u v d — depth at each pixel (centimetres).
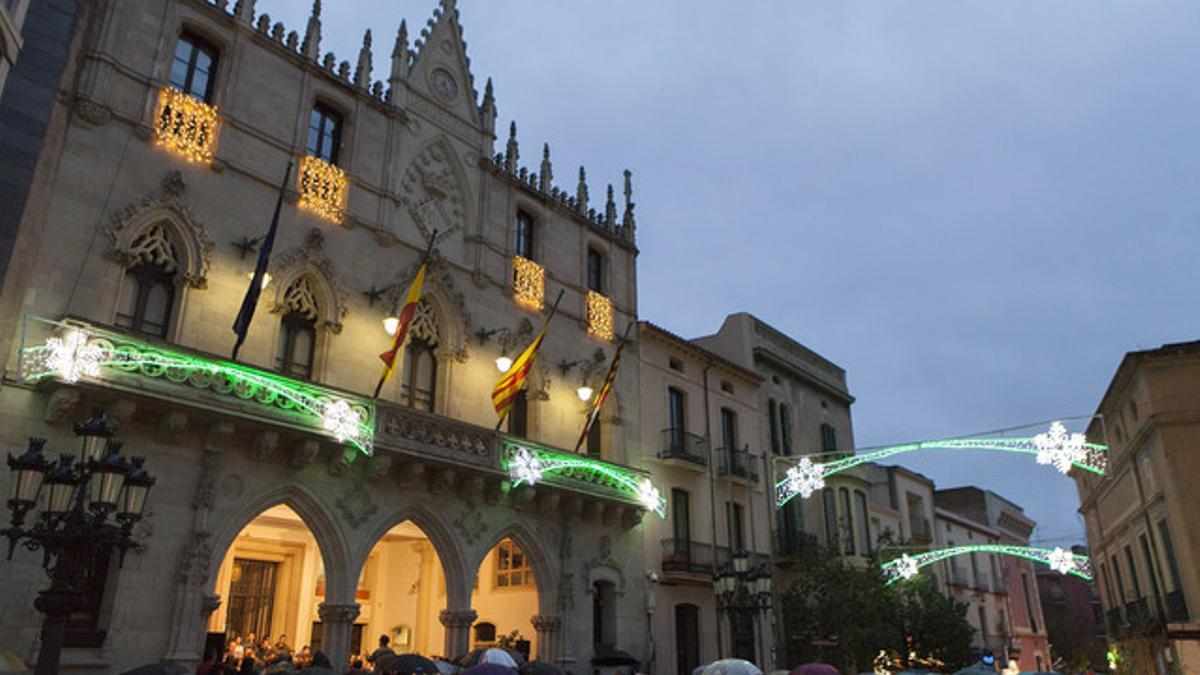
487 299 2559
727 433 3503
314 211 2141
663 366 3225
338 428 1894
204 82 2034
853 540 3891
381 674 1328
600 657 2114
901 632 3269
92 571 1068
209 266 1881
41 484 1015
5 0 1536
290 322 2077
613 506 2667
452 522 2222
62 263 1642
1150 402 2495
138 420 1667
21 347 1533
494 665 1116
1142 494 2772
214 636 1706
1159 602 2742
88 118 1741
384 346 2225
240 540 2461
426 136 2516
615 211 3247
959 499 6309
